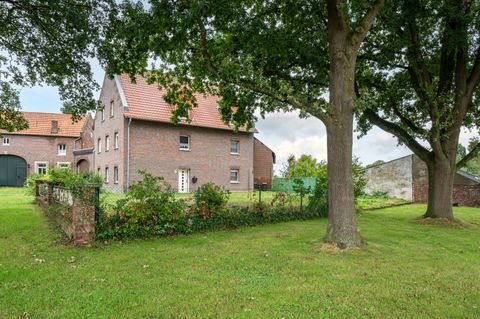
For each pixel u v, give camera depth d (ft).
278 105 26.55
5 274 16.26
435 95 35.55
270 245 23.49
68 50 34.40
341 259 20.02
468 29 34.76
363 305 13.21
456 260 20.62
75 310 12.34
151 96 88.89
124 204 25.49
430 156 39.42
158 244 23.56
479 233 31.55
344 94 23.38
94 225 23.70
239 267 18.12
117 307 12.64
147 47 28.09
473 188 69.46
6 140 126.31
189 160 90.38
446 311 12.76
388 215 46.14
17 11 32.53
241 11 25.09
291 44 29.89
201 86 36.70
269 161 110.73
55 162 131.23
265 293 14.30
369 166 84.94
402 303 13.50
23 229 28.19
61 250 21.33
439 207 38.24
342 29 23.57
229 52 27.07
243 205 34.24
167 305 12.88
